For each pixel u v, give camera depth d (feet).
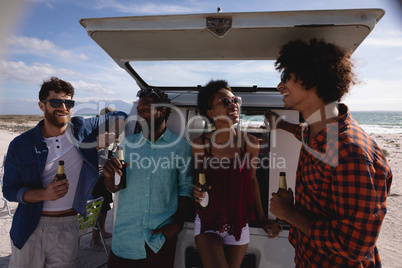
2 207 20.24
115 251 7.52
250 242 8.11
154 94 7.63
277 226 7.90
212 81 7.67
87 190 8.04
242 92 10.02
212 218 7.24
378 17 5.97
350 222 4.22
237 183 7.27
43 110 7.46
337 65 4.86
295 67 5.02
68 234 7.77
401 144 74.33
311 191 4.98
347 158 4.29
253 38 7.29
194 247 8.24
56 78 7.43
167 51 8.63
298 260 5.56
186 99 9.42
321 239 4.61
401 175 34.86
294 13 6.15
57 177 6.96
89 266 12.73
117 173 7.13
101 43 7.98
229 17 6.43
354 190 4.18
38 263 7.50
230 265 7.36
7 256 13.69
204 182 7.14
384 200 4.26
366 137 4.60
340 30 6.31
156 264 7.32
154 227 7.30
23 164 7.30
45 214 7.58
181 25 6.63
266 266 8.07
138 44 8.02
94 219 12.50
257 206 8.21
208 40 7.61
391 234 17.22
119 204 7.62
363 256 4.27
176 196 7.79
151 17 6.64
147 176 7.40
